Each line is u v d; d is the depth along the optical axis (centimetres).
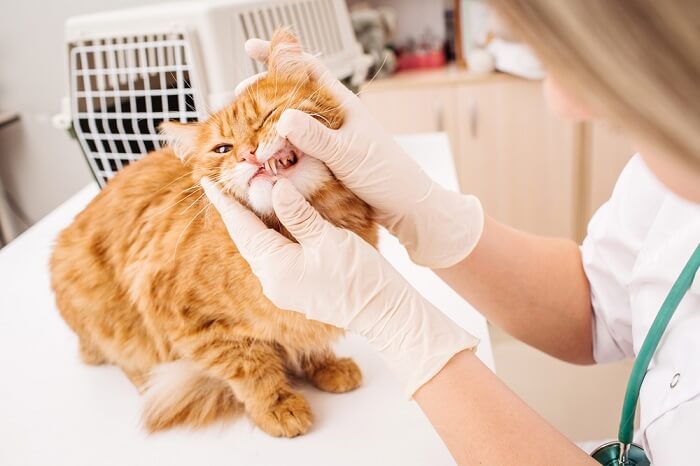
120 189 100
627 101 39
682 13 35
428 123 257
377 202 90
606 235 94
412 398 75
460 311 102
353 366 90
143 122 136
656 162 49
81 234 101
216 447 81
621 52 38
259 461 77
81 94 136
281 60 85
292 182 81
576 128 250
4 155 289
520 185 266
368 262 78
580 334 101
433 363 74
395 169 88
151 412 85
